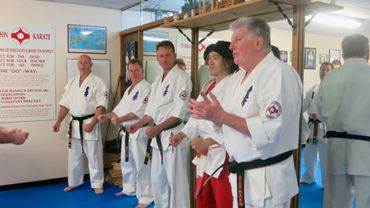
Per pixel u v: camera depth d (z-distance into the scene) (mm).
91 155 4000
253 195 1553
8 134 1778
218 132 2086
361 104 2135
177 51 3570
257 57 1571
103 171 4211
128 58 4426
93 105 4012
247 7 2092
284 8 2074
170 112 2836
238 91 1639
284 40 2457
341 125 2234
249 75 1602
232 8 2139
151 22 3727
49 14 4160
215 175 2109
